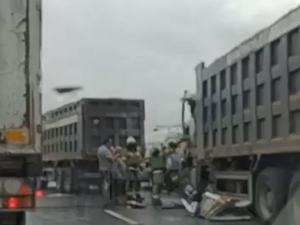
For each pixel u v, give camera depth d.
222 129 14.16
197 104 16.00
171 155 19.55
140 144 21.92
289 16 10.55
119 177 17.66
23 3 7.12
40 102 7.20
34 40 7.17
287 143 10.67
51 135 24.16
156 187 19.52
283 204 11.03
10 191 7.09
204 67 15.47
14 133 7.05
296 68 10.37
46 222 12.76
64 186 21.88
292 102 10.51
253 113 12.23
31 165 7.19
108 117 21.77
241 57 12.81
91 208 15.89
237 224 12.12
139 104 22.22
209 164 15.09
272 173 11.32
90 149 21.33
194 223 12.45
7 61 7.05
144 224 12.38
